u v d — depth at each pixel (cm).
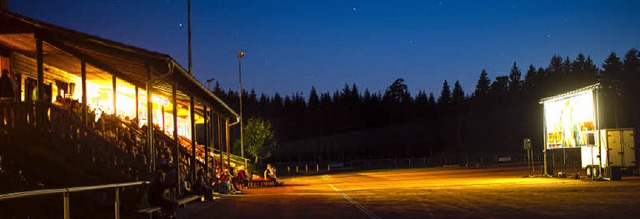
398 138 12256
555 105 3169
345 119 12250
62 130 1469
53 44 1712
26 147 1412
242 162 4594
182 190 2005
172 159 2294
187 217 1611
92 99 2684
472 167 6344
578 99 2867
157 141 2473
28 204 1200
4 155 1377
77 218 1269
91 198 1371
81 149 1485
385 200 1972
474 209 1539
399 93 12988
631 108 8569
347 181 3872
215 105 3077
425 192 2294
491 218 1327
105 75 2366
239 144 6625
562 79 11194
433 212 1502
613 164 2650
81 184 1414
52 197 1277
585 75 11081
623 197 1741
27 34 1656
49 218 1208
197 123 4597
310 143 12325
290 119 12662
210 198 2234
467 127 11925
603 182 2519
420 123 12212
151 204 1338
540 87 11350
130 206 1434
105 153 1538
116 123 2058
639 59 8925
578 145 2881
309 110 12612
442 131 12162
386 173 5488
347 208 1722
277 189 3080
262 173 5209
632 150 2655
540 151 8362
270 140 7125
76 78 2494
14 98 1656
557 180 2841
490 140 11638
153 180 1348
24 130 1439
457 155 10225
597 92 2697
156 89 2584
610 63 9100
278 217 1541
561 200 1706
